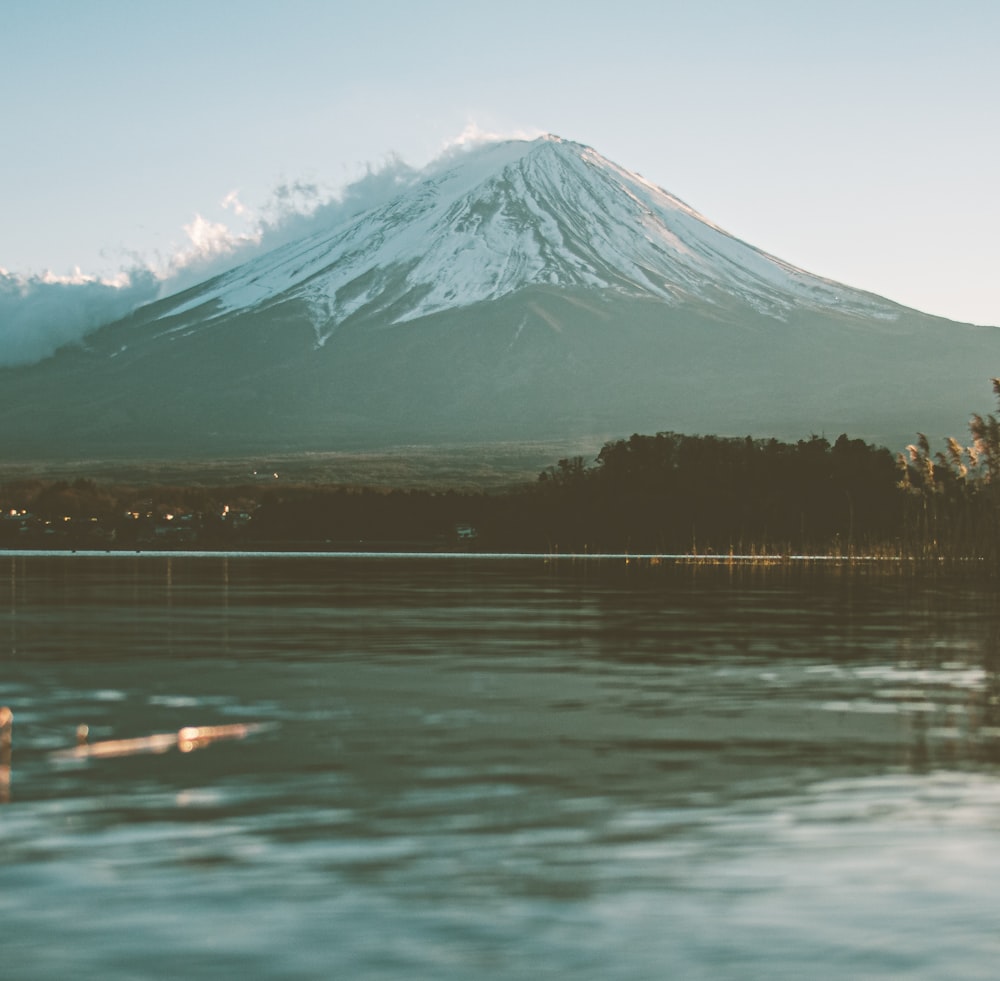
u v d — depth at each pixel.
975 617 58.50
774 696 32.56
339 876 16.33
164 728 27.19
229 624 53.94
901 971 13.52
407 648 44.19
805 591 79.06
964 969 13.55
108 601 68.69
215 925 14.62
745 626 53.41
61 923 14.66
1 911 15.01
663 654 42.56
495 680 35.62
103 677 36.00
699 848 17.62
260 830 18.44
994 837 18.22
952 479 102.62
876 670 38.25
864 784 21.66
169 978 13.23
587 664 39.66
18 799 20.28
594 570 112.75
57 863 16.78
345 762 23.42
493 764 23.30
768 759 23.88
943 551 99.12
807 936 14.41
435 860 17.02
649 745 25.36
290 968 13.48
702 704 31.09
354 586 84.62
